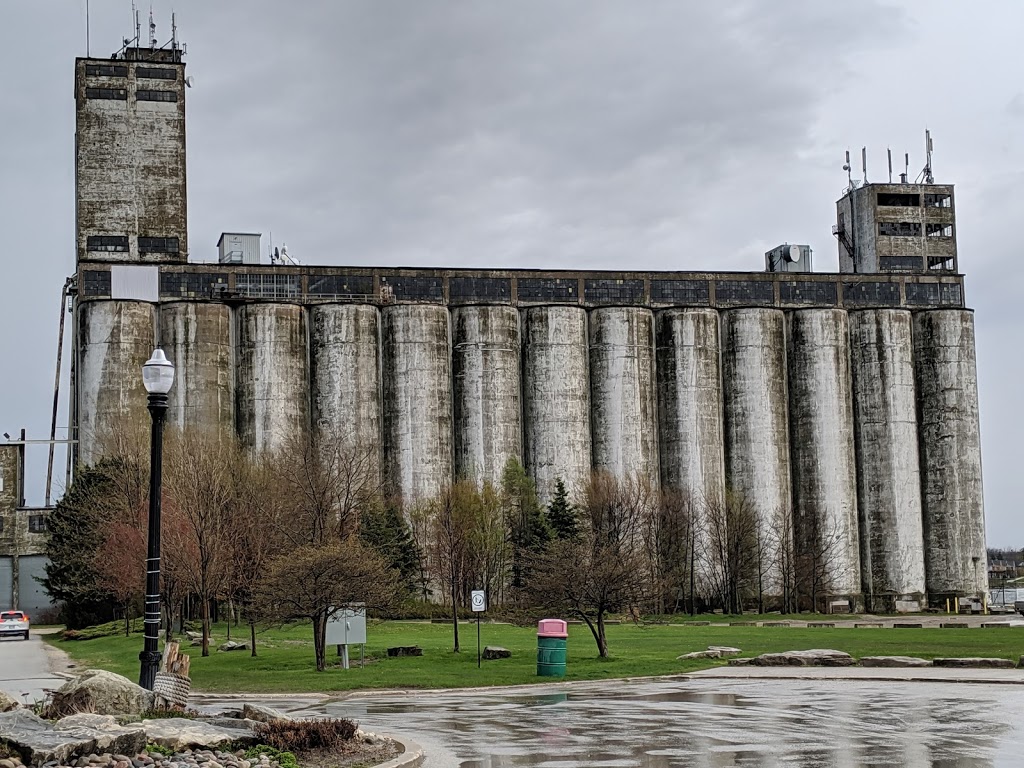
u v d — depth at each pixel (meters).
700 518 121.44
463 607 99.75
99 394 114.88
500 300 126.00
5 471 120.31
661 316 128.12
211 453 79.50
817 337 129.00
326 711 31.77
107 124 122.06
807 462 128.25
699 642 58.44
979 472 131.62
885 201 139.00
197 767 18.89
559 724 27.61
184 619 91.44
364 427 120.44
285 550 64.12
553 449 123.38
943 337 131.62
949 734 24.80
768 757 21.73
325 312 121.38
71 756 18.55
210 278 120.62
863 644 55.12
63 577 88.56
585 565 49.03
